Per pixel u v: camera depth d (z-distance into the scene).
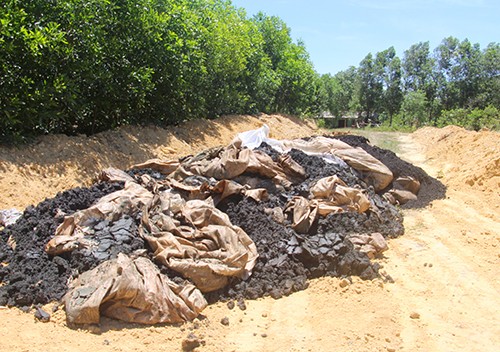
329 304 5.94
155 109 15.01
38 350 4.56
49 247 6.14
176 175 8.75
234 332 5.30
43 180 8.89
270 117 24.31
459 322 5.63
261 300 6.10
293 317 5.65
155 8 13.82
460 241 8.41
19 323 5.02
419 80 52.56
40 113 9.71
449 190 11.75
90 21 10.76
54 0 9.98
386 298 6.14
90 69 10.77
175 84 14.40
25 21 9.51
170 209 7.04
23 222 6.96
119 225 6.54
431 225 9.28
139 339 4.98
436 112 46.66
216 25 18.78
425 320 5.65
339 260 6.87
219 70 18.73
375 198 9.64
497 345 5.15
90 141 10.91
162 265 6.02
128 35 12.48
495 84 45.12
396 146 20.64
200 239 6.54
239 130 19.16
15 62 9.30
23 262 6.04
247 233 7.22
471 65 46.28
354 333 5.25
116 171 8.98
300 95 29.73
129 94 12.34
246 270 6.37
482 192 11.39
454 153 15.63
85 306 5.06
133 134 12.84
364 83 51.12
